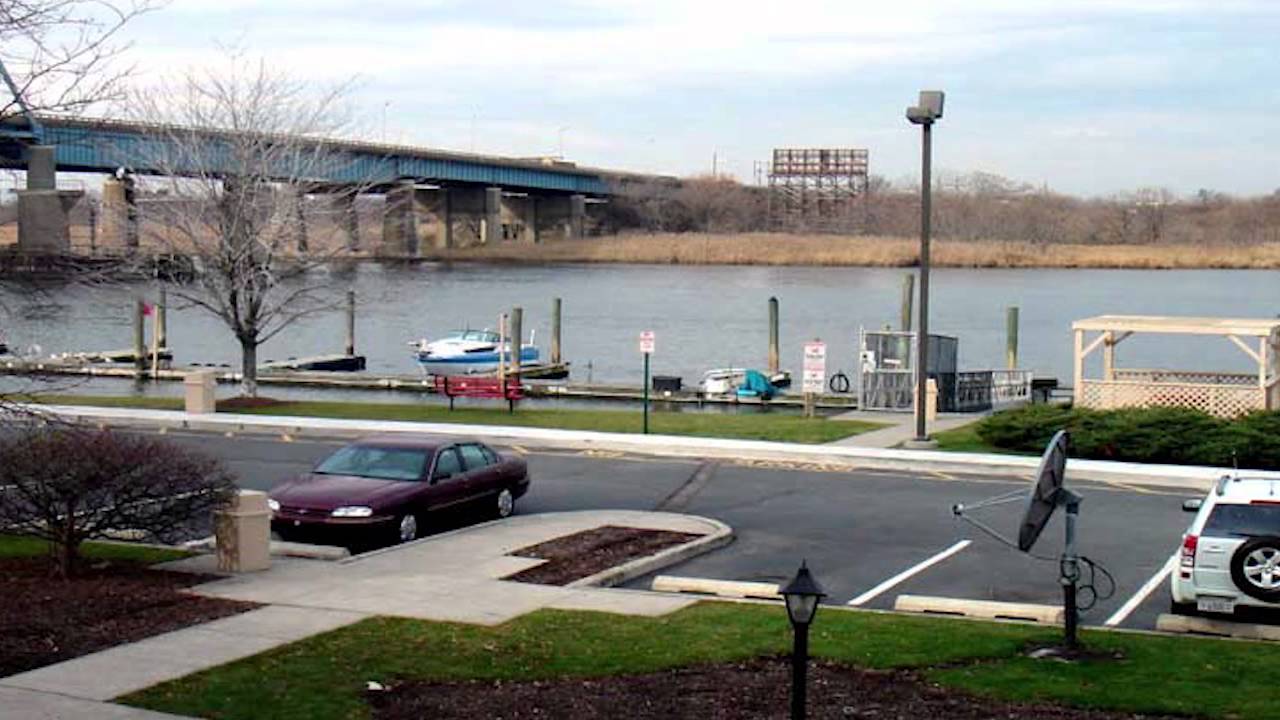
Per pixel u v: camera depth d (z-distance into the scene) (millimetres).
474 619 14992
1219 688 12094
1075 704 11656
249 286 40969
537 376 62469
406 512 20344
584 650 13617
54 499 16594
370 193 101188
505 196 177750
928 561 19312
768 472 27781
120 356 63531
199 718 11438
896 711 11477
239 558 17562
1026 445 30094
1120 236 194250
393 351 75312
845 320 94812
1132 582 17984
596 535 20562
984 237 189125
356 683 12445
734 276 150125
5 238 63250
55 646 13586
